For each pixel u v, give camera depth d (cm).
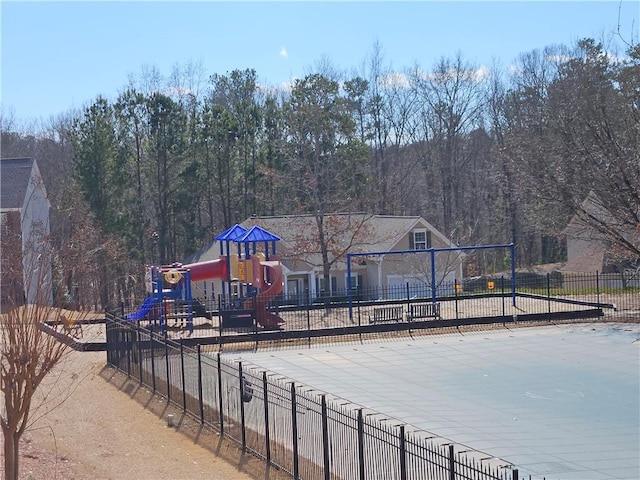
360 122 6812
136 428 1670
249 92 7494
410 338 2938
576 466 1359
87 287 3325
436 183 7056
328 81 5144
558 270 5628
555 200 3678
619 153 3447
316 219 4403
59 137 7494
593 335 2873
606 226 3591
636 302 3725
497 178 6125
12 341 1023
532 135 4547
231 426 1608
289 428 1539
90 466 1377
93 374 2222
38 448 1437
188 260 5256
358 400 1877
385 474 1168
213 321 3303
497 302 3803
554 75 6247
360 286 5022
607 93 4050
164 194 5481
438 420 1686
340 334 3019
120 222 4706
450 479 985
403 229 4981
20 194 3925
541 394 1952
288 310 3669
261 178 5600
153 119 5397
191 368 1800
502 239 6938
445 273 4578
